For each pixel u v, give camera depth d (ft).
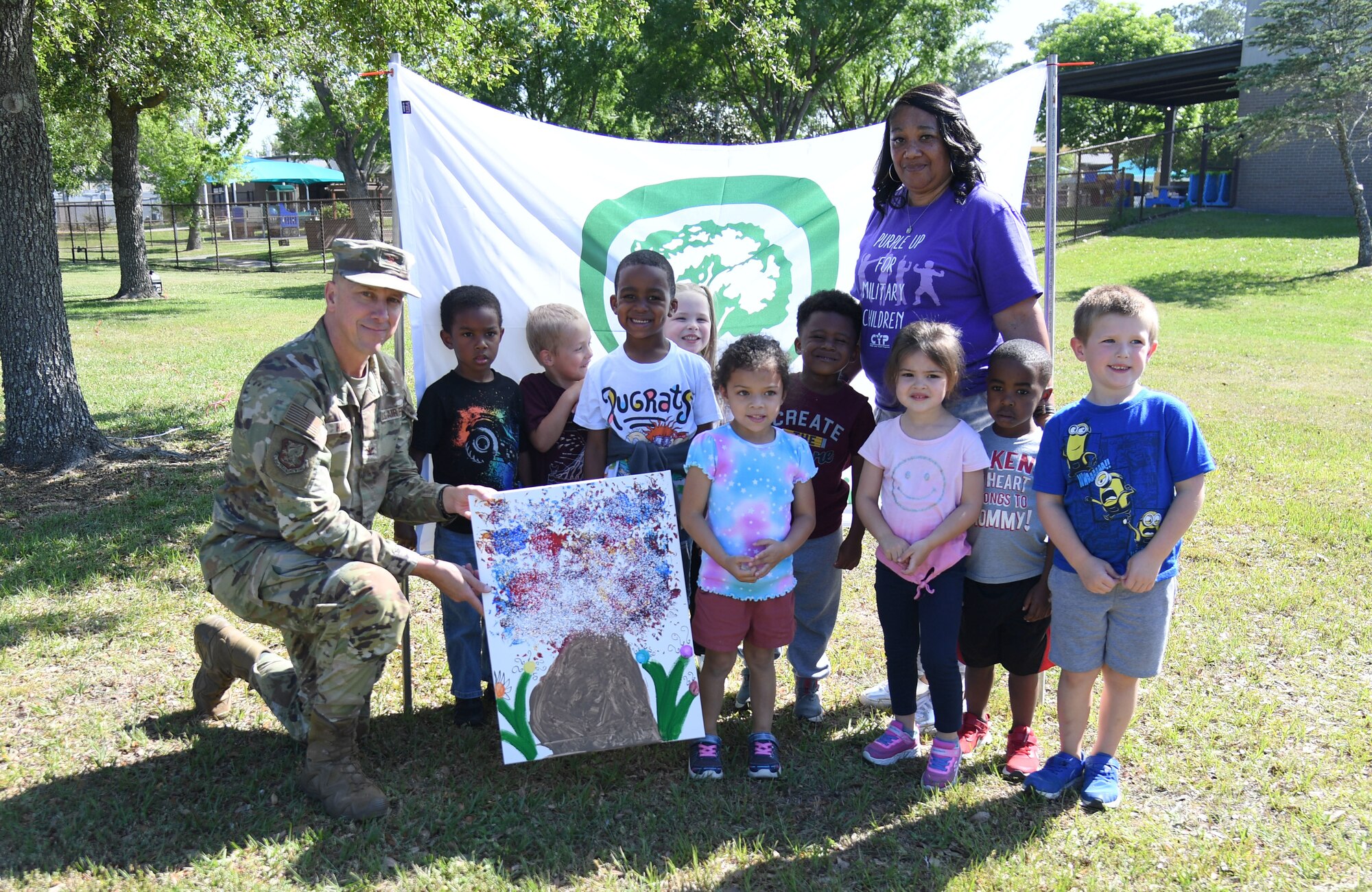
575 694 10.21
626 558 10.52
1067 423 9.65
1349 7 61.77
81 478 22.71
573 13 42.37
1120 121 168.55
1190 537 18.28
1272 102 81.87
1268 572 16.52
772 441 10.48
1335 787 10.20
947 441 10.07
